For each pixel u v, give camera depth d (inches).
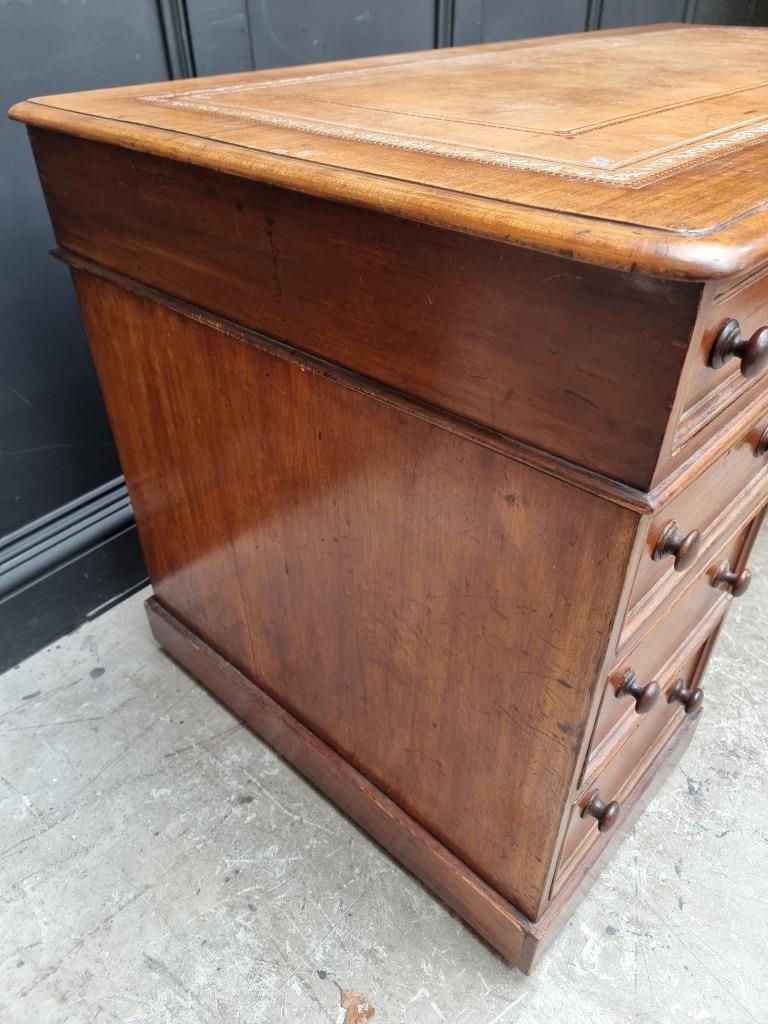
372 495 26.4
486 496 22.4
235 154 22.4
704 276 14.5
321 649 34.8
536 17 63.8
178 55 43.3
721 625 37.8
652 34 50.3
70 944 34.5
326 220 21.4
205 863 37.8
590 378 17.8
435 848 34.2
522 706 25.8
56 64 39.1
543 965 34.0
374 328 22.1
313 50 49.6
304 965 33.9
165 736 44.0
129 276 31.0
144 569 54.3
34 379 44.6
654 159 20.8
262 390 28.1
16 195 40.1
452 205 17.7
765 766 42.5
